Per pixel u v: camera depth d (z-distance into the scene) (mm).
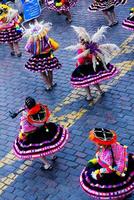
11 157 9789
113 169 7191
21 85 12602
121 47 13281
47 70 11500
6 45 15586
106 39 14016
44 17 16969
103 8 14461
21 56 14414
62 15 16719
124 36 13984
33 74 13062
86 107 10859
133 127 9812
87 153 9352
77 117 10570
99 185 7289
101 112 10547
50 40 11500
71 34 15016
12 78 13102
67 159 9297
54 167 9164
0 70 13750
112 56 12812
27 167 9375
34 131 8539
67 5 15664
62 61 13250
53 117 10766
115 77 11758
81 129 10117
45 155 8523
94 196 7324
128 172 7336
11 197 8703
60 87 11977
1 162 9695
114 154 7203
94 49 10266
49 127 8672
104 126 10039
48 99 11578
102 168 7277
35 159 9523
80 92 11531
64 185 8680
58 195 8484
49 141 8523
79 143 9680
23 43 15289
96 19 15711
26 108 8578
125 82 11484
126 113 10328
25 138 8625
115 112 10445
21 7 17391
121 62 12430
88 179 7434
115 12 15852
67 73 12570
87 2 17453
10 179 9164
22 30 14141
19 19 14219
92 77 10422
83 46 10305
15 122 10977
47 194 8578
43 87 12242
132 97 10859
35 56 11594
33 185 8867
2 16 13906
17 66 13781
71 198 8344
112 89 11312
